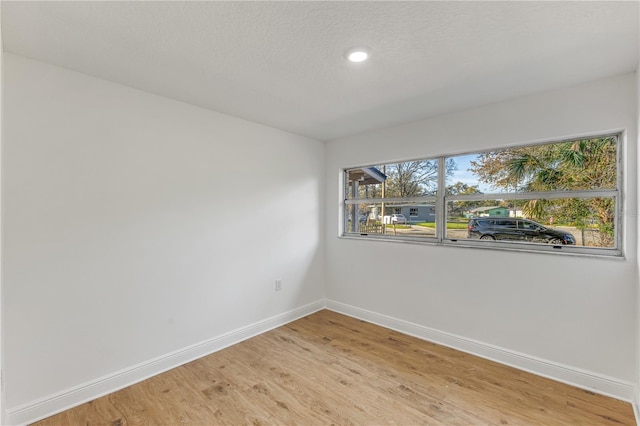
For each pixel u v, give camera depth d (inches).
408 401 79.7
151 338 92.5
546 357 91.4
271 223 129.0
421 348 110.1
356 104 102.6
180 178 99.6
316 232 151.0
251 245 121.0
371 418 73.5
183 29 60.9
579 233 90.7
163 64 75.2
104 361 83.2
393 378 90.3
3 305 68.3
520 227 100.9
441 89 90.4
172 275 97.5
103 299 83.2
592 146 88.4
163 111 95.4
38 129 73.0
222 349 109.3
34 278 72.5
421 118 117.0
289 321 136.3
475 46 67.3
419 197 125.3
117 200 85.7
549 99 90.8
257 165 123.5
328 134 141.3
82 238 79.7
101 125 82.7
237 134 116.3
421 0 52.4
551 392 83.2
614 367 81.4
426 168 124.2
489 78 83.0
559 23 58.7
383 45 66.9
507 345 98.5
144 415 74.4
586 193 88.3
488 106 102.4
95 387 81.3
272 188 129.5
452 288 111.3
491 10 55.1
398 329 126.1
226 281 112.3
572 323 87.4
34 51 68.8
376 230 141.0
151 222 92.6
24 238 71.1
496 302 101.0
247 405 78.1
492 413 74.8
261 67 77.0
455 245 111.1
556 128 89.6
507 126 98.4
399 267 126.5
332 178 152.8
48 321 74.4
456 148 110.0
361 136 139.5
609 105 81.7
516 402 79.0
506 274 99.0
